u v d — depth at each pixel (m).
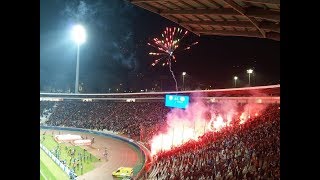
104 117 49.41
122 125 44.22
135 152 33.91
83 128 48.56
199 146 23.59
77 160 29.67
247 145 18.92
